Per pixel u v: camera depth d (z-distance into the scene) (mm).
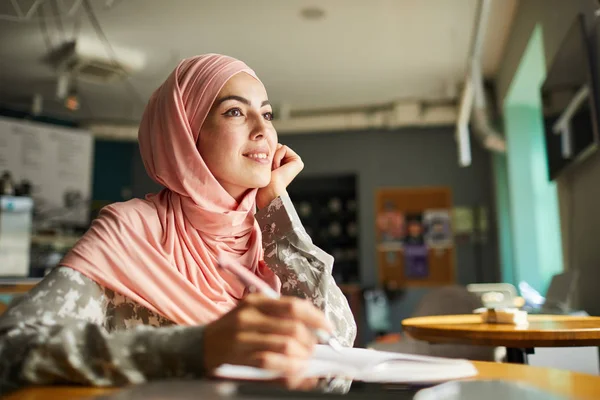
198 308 818
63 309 707
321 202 8680
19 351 541
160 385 462
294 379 497
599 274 2984
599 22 2660
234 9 4855
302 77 6516
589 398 430
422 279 7430
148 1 4719
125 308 803
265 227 1041
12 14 4914
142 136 999
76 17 5000
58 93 5926
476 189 7441
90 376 523
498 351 2074
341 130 7902
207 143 944
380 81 6672
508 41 5301
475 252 7336
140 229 846
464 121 4852
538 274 5406
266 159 981
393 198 7664
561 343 1334
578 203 3352
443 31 5301
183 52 5785
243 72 1002
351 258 8312
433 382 496
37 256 5305
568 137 3250
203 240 896
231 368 543
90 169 7520
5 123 6922
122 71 6047
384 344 2881
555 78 3492
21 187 6465
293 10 4875
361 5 4793
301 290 973
